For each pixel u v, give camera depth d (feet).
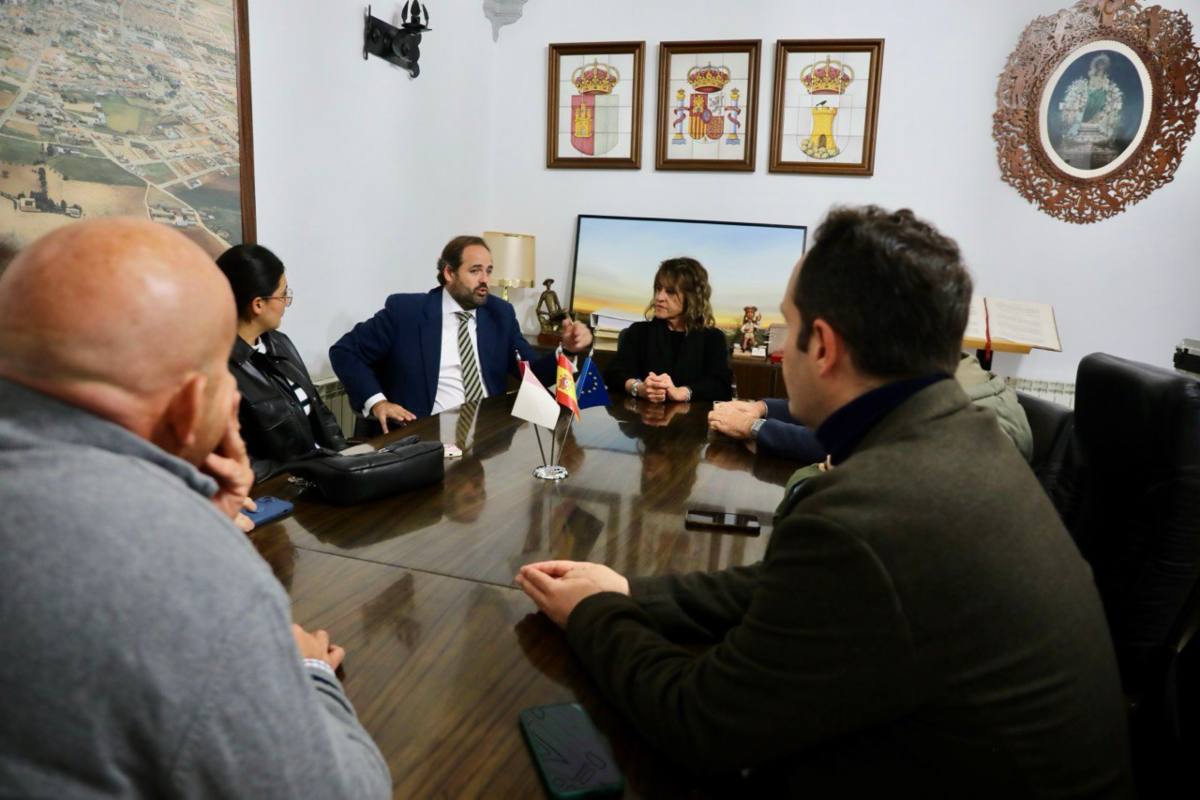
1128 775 2.53
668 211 14.35
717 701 2.39
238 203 8.79
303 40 9.78
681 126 13.98
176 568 1.61
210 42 8.18
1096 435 5.10
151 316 1.74
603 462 6.15
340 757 1.92
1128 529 4.66
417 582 3.86
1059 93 12.32
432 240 13.42
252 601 1.71
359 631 3.35
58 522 1.55
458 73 13.53
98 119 7.04
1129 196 12.32
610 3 13.97
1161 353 12.61
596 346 14.28
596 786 2.44
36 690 1.49
